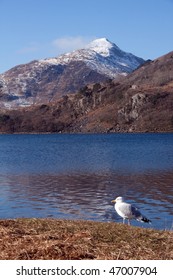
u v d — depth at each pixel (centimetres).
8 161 6975
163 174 4734
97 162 6506
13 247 1100
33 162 6700
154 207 2842
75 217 2545
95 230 1340
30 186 3916
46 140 17212
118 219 2475
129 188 3741
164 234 1309
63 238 1209
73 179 4428
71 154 8556
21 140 18038
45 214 2647
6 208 2833
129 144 12450
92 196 3325
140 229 1384
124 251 1101
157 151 9069
